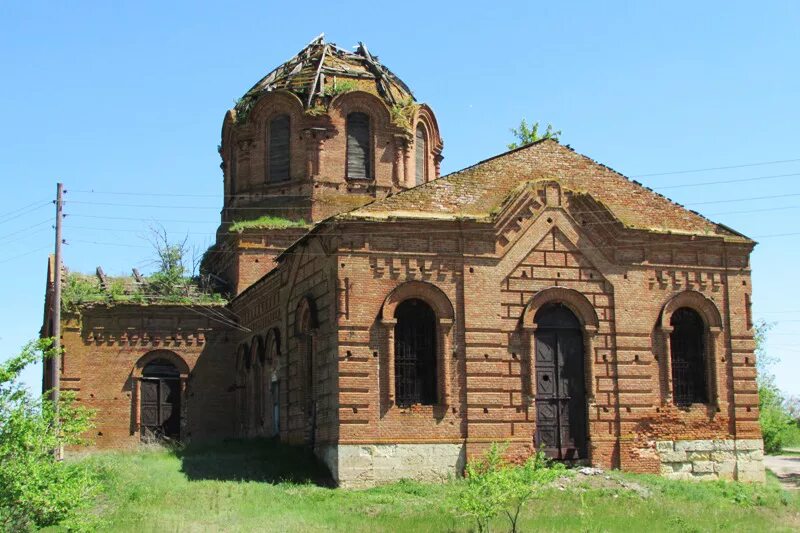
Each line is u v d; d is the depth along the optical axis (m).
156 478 32.66
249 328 45.12
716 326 37.56
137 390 46.00
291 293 38.09
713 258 38.03
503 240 35.22
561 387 35.47
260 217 47.09
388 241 33.84
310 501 29.95
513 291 35.12
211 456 37.16
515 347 34.81
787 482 42.19
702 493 33.16
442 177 35.31
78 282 47.66
